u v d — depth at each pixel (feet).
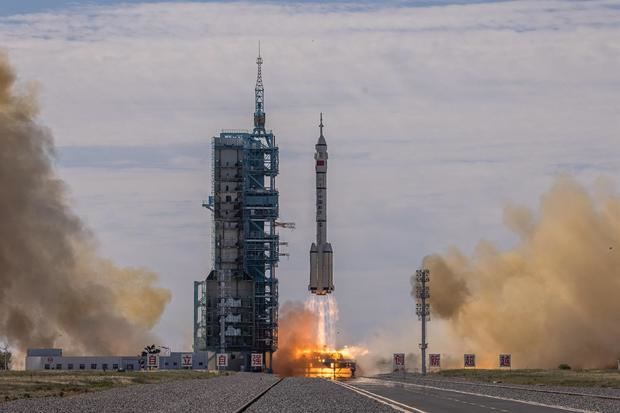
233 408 644.69
